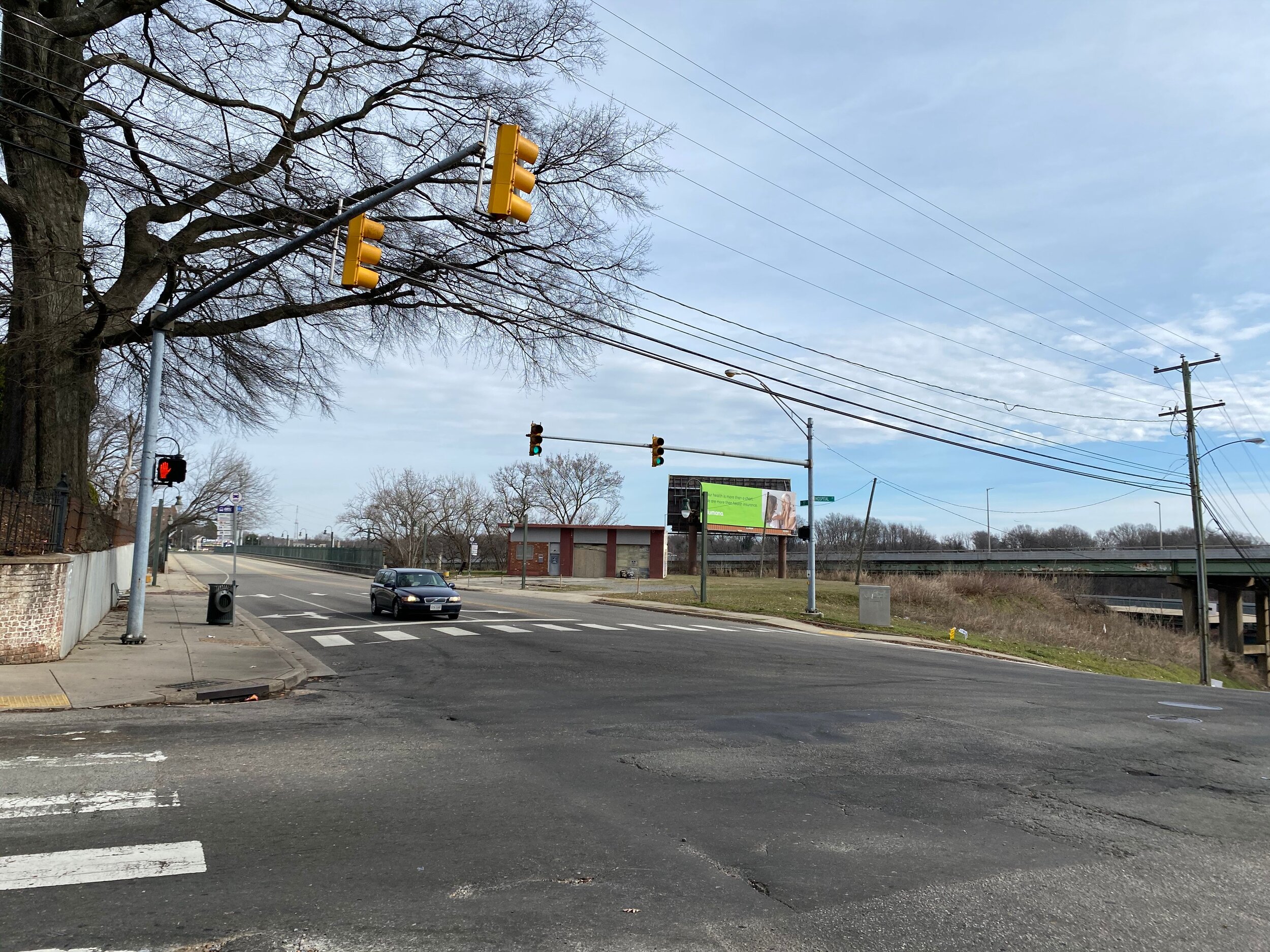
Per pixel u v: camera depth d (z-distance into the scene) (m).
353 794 6.48
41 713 9.54
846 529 125.19
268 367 22.02
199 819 5.70
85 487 18.48
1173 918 4.60
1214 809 7.09
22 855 4.92
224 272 18.77
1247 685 45.75
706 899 4.61
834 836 5.88
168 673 12.34
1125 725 11.49
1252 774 8.64
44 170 15.88
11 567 12.20
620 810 6.31
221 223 18.58
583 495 98.69
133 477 51.78
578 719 10.15
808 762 8.20
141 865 4.82
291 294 19.53
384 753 7.95
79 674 11.82
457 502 84.94
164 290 14.83
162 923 4.07
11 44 15.59
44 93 15.57
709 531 66.88
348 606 30.78
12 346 15.48
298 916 4.20
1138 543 131.75
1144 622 61.09
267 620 24.41
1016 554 75.69
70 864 4.81
